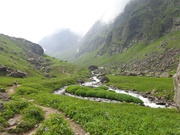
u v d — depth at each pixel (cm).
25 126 1983
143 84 8731
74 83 10956
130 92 8138
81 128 2044
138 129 1912
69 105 2828
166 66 15775
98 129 1825
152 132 1841
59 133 1712
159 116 3247
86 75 16488
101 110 2630
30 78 10225
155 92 7238
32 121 2139
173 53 18262
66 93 7606
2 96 3344
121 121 2180
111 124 1981
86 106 2927
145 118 2542
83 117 2278
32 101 3847
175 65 15062
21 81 8662
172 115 3478
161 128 2073
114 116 2459
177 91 3462
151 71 15688
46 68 16262
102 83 11612
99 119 2169
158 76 11894
